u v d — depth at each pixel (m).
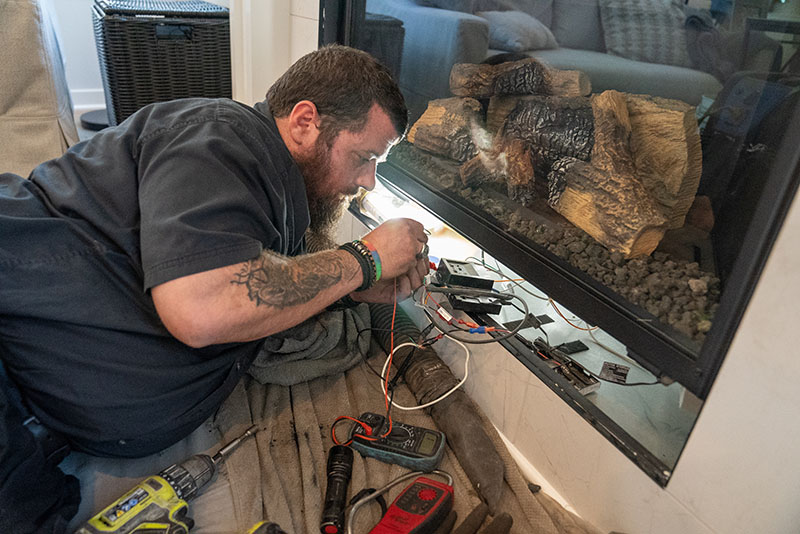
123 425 0.93
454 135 1.30
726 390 0.74
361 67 0.94
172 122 0.88
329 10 1.61
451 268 1.27
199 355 0.95
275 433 1.14
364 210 1.68
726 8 0.74
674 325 0.81
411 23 1.40
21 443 0.83
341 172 1.02
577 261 0.98
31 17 1.81
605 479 0.95
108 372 0.89
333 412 1.21
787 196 0.65
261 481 1.03
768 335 0.68
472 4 1.20
